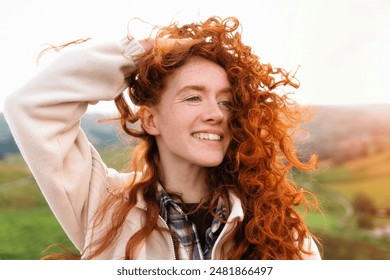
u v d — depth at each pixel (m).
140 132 1.58
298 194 1.68
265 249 1.55
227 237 1.48
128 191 1.56
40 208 5.09
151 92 1.50
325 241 4.97
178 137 1.45
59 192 1.44
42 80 1.44
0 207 5.05
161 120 1.50
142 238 1.46
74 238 1.57
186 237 1.49
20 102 1.42
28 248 4.71
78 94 1.44
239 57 1.53
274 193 1.60
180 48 1.47
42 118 1.42
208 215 1.52
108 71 1.46
